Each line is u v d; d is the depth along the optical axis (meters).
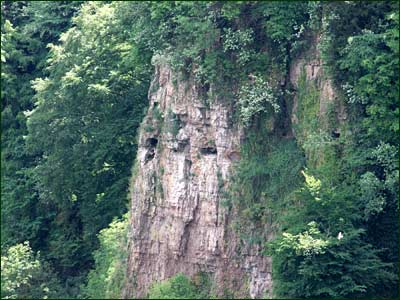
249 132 70.25
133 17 77.44
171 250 72.06
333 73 68.06
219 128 70.69
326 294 65.19
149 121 74.81
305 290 65.25
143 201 73.88
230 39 70.12
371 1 68.12
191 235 71.56
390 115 66.81
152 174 73.69
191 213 71.31
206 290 70.31
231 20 70.81
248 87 69.94
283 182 68.81
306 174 67.44
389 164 66.62
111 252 77.50
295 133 69.81
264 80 70.06
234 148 70.44
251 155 70.12
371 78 66.31
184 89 72.00
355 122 68.00
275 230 68.06
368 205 66.12
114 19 84.38
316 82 69.12
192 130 71.75
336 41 67.94
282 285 65.75
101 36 87.38
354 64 66.75
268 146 70.19
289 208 67.81
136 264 74.00
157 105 74.69
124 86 87.81
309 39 69.69
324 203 64.94
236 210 69.81
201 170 71.12
